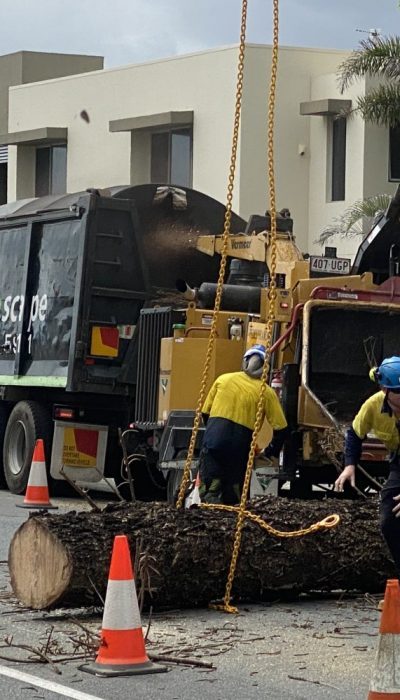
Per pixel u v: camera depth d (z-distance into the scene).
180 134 33.12
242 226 18.83
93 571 9.27
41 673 7.91
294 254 16.59
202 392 10.66
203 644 8.72
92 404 18.42
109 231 17.86
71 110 35.66
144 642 8.30
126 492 18.77
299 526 10.09
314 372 14.76
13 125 37.41
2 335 19.66
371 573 10.34
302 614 9.80
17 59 39.78
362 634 9.09
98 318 17.80
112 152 34.59
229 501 12.48
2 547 12.70
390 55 28.30
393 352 14.97
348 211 29.34
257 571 9.94
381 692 6.34
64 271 18.14
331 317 14.83
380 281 16.38
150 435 17.34
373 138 30.52
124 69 34.12
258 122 31.16
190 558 9.63
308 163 31.61
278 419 12.46
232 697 7.37
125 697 7.35
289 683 7.70
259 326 15.39
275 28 9.69
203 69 31.98
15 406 19.12
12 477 18.92
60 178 36.84
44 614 9.68
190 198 18.52
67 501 17.83
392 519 8.77
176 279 18.38
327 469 15.11
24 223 19.06
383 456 13.66
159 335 16.88
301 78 31.39
